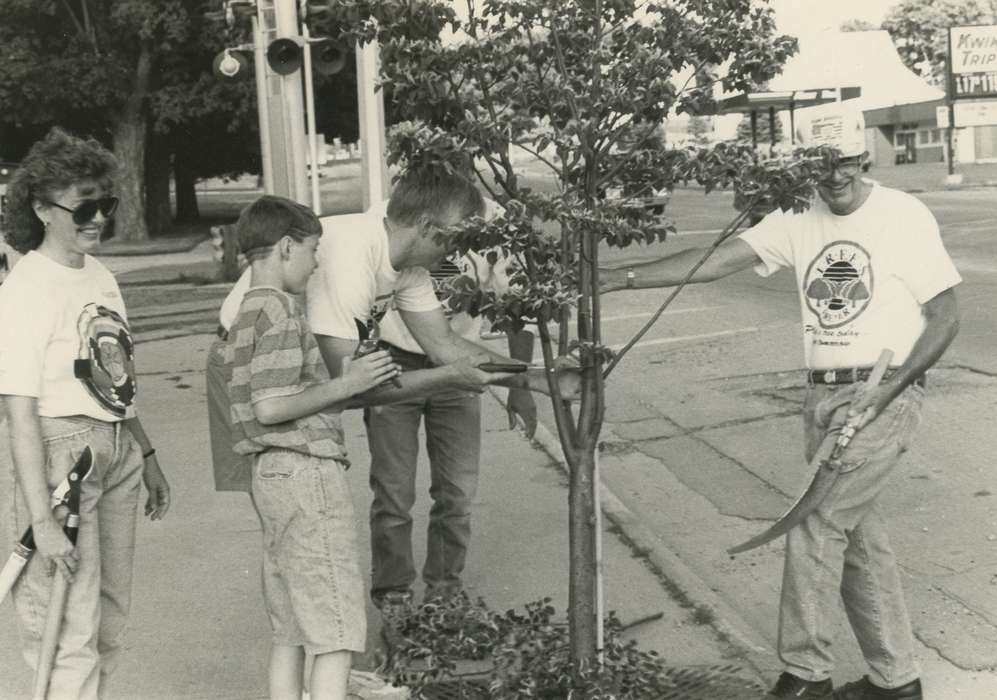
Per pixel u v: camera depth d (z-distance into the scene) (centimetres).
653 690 429
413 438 485
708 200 3662
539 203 366
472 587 554
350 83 3588
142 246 3219
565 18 383
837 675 458
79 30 3170
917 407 407
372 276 400
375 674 437
